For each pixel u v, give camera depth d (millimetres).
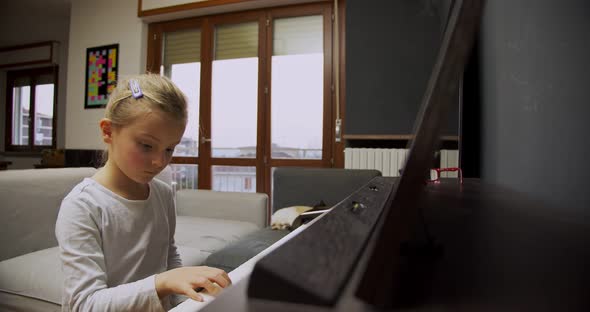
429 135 155
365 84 2445
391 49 2402
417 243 184
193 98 3412
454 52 158
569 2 461
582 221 300
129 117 687
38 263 1118
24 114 4879
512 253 198
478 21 156
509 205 387
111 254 749
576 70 439
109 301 592
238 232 1728
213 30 3328
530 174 585
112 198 777
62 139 4633
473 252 198
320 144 3020
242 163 3232
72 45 3834
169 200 951
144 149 695
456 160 1683
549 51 519
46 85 4746
